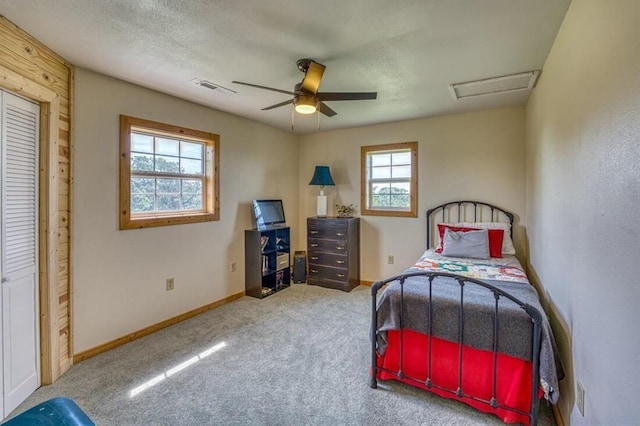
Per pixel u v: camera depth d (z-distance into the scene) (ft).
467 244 11.25
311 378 7.44
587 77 4.75
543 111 8.45
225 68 8.36
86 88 8.32
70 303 7.98
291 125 14.96
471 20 6.15
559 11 5.86
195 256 11.48
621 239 3.53
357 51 7.44
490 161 12.58
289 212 16.57
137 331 9.61
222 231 12.59
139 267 9.69
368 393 6.87
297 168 17.17
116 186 9.05
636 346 3.17
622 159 3.52
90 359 8.30
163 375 7.57
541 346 5.57
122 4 5.61
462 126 13.01
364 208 15.29
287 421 6.04
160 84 9.48
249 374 7.61
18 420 3.30
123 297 9.25
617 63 3.67
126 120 9.24
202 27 6.40
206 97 10.71
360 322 10.71
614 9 3.77
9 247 6.39
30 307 6.92
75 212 8.10
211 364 8.06
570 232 5.67
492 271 9.23
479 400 6.13
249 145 13.89
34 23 6.19
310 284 15.28
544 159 8.34
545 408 6.34
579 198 5.13
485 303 6.30
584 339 4.79
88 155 8.38
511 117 12.17
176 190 11.18
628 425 3.33
